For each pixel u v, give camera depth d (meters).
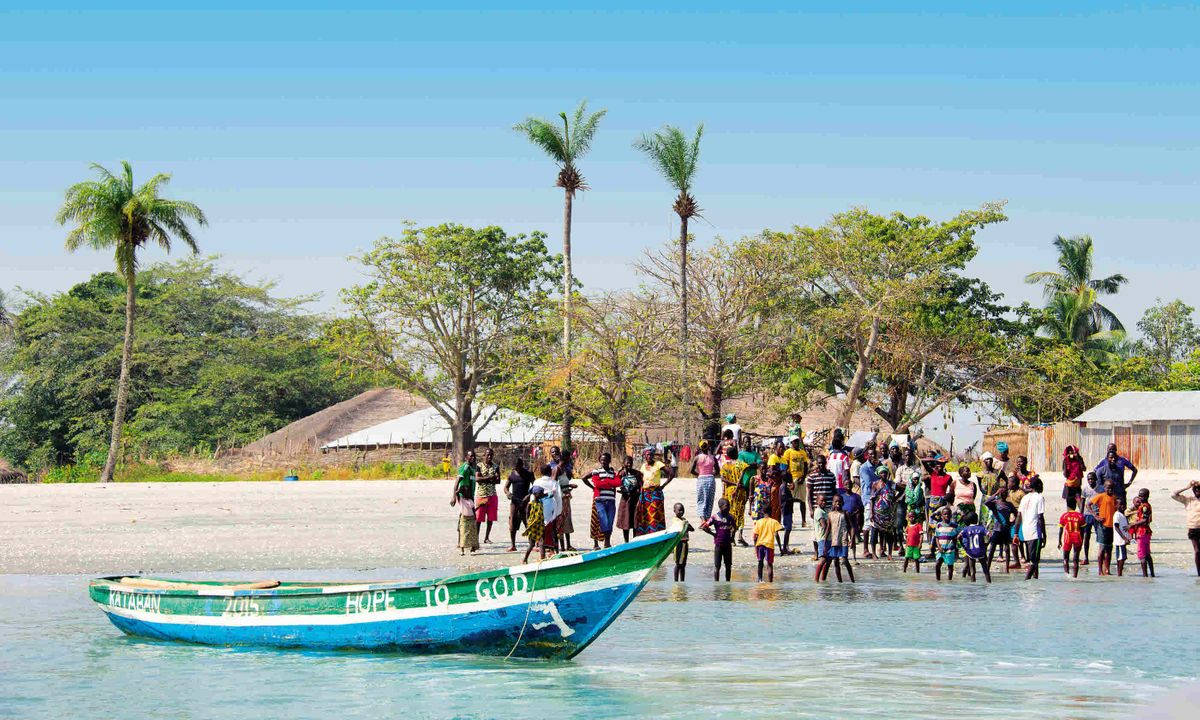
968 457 61.53
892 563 22.75
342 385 88.12
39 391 80.56
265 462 61.34
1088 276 80.44
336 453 62.88
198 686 12.35
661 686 12.09
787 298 63.25
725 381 56.91
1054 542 25.95
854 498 23.06
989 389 66.62
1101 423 57.28
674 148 52.94
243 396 81.31
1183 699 11.43
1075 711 10.98
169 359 81.69
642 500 21.06
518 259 70.31
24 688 12.27
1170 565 22.39
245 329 90.88
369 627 13.73
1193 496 20.88
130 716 11.07
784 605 17.39
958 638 14.67
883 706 11.19
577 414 54.72
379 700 11.68
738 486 24.16
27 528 28.53
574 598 12.81
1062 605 17.41
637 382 54.50
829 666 13.05
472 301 69.00
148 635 15.05
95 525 29.30
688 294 55.06
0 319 82.19
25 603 17.97
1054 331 80.94
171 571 21.08
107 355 80.06
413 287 67.44
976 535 20.02
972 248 66.88
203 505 36.09
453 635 13.37
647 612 16.73
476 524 23.47
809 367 66.12
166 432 75.88
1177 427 55.59
